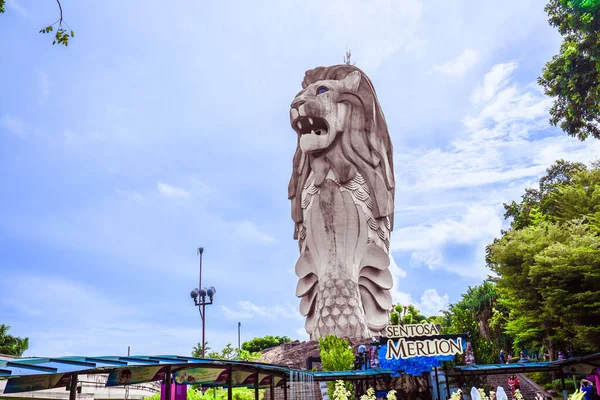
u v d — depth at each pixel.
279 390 27.61
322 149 57.41
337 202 55.47
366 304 53.81
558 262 27.28
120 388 24.44
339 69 61.22
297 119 58.56
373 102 59.78
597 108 27.16
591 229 31.03
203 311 38.50
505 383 28.33
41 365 7.74
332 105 58.19
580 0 23.42
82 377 20.61
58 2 9.15
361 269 54.69
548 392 25.95
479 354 28.67
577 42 26.36
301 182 59.81
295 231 60.56
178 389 16.33
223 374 15.32
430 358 21.73
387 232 58.34
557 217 37.91
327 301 52.09
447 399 20.97
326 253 54.47
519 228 51.38
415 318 49.00
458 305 51.84
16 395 16.20
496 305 48.38
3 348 44.78
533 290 30.36
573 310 26.44
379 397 23.42
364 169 56.94
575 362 19.78
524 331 32.47
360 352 28.72
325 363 27.27
